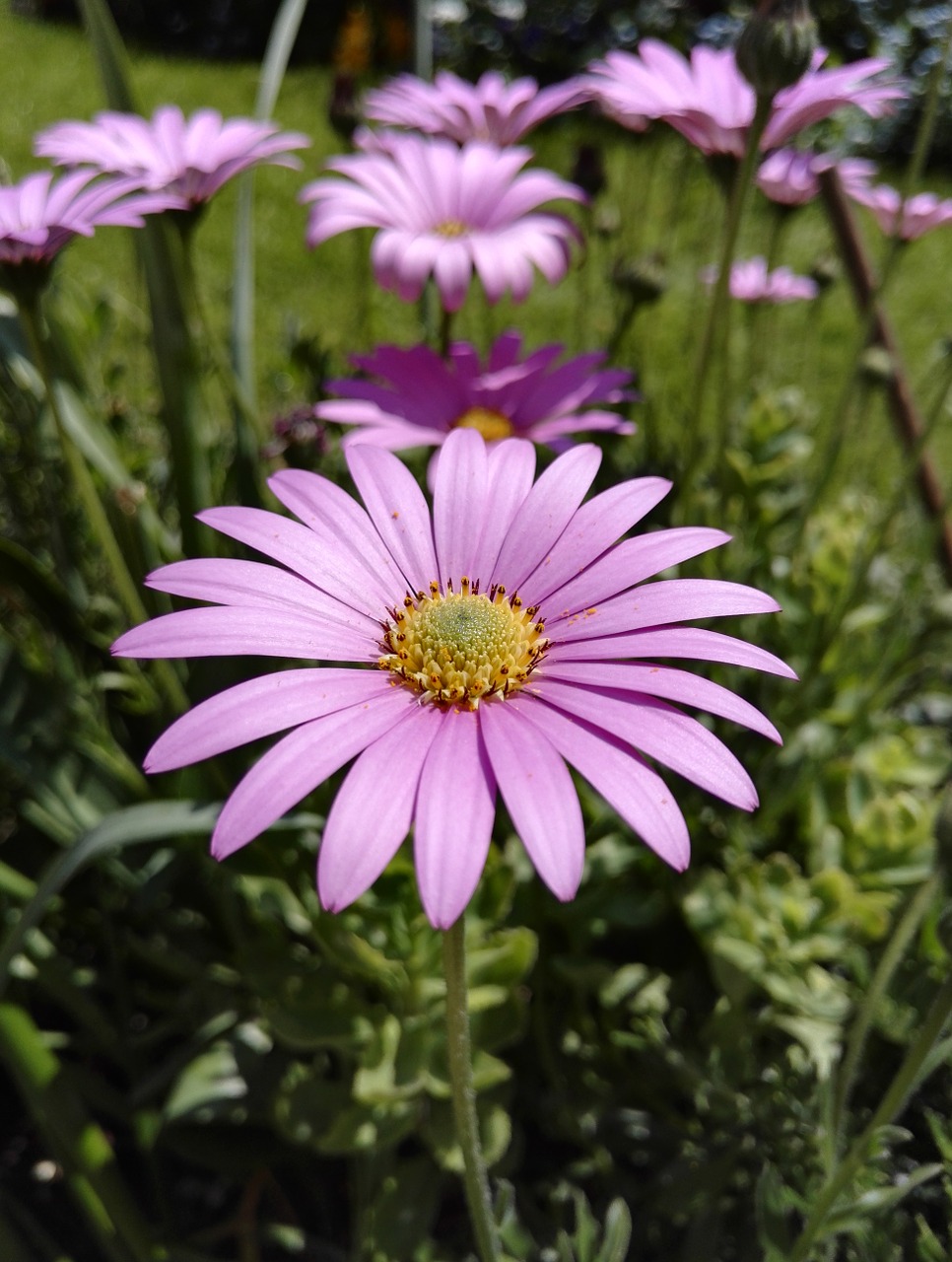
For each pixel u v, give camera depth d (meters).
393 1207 0.17
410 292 0.21
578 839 0.10
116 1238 0.17
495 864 0.17
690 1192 0.17
